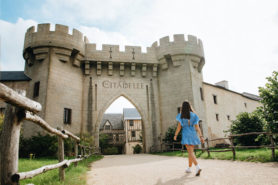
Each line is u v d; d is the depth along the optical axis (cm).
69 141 1175
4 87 159
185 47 1794
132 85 1819
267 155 542
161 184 326
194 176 371
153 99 1820
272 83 642
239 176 344
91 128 1628
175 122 1691
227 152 796
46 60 1499
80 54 1661
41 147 1141
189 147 397
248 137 988
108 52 1794
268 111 646
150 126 1747
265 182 291
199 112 1727
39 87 1462
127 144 3234
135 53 1852
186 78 1741
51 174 432
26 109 207
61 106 1488
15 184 189
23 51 1595
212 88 2200
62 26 1569
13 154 192
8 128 193
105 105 1709
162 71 1877
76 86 1647
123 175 458
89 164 758
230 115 2367
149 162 767
